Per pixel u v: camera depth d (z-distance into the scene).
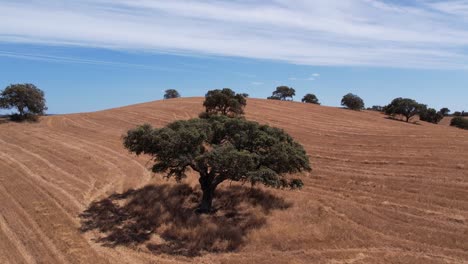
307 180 31.78
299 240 19.86
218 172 22.61
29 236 20.14
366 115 87.19
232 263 17.66
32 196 26.95
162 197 26.41
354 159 37.81
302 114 77.19
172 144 21.94
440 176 30.19
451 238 20.02
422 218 22.84
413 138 45.69
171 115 72.00
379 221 22.61
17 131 58.28
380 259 17.92
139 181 31.39
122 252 18.86
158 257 18.45
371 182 30.22
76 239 20.09
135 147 23.97
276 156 22.56
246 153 21.25
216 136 24.75
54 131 59.09
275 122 64.50
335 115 80.00
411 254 18.53
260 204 24.88
